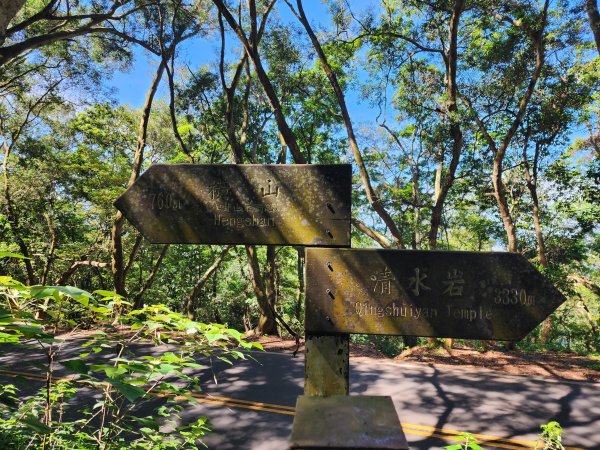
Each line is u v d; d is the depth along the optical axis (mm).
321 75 17922
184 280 21875
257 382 8062
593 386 8273
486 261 1582
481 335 1567
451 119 11875
